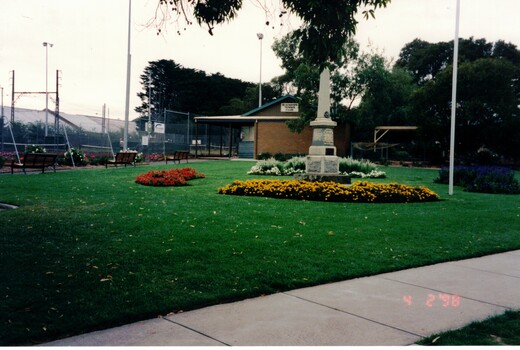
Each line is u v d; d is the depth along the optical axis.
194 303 4.86
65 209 10.71
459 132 37.19
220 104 77.38
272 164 24.59
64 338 3.96
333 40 7.36
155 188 16.20
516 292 5.60
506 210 13.01
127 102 32.06
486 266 6.93
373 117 42.75
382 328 4.31
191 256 6.72
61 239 7.57
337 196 13.86
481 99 36.19
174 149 46.31
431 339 3.99
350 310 4.81
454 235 9.07
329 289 5.57
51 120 46.50
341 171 24.89
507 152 38.03
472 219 11.08
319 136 17.66
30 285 5.24
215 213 10.57
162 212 10.55
